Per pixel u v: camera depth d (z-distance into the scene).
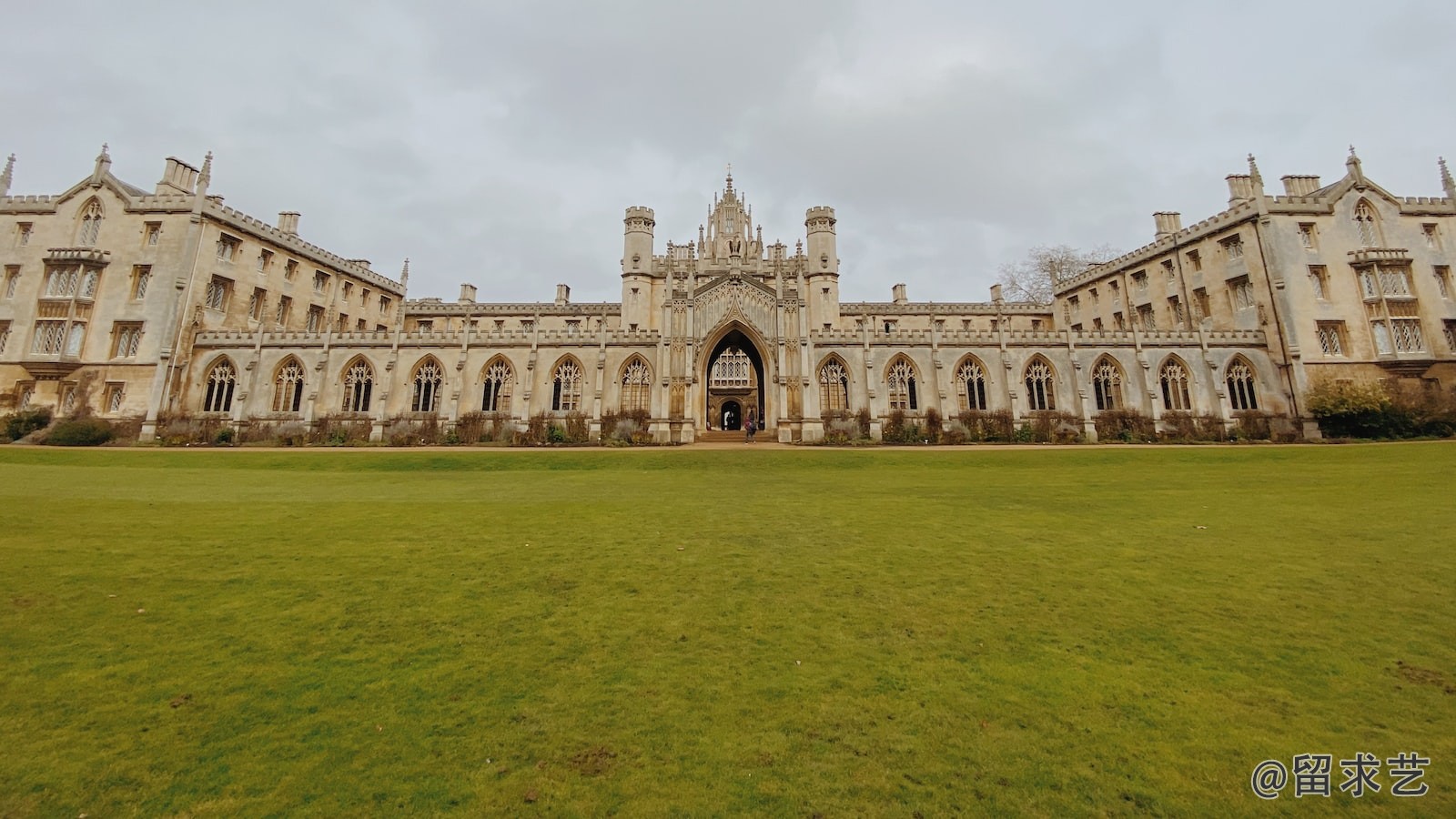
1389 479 19.03
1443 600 7.12
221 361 44.34
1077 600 7.38
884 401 44.41
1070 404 44.16
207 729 4.46
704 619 6.83
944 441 40.91
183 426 40.66
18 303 43.00
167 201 44.59
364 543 10.51
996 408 44.41
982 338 45.50
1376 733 4.34
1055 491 17.88
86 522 12.00
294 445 40.31
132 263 43.66
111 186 45.00
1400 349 42.78
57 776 3.87
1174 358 44.66
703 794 3.79
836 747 4.30
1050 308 67.06
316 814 3.57
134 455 30.88
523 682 5.26
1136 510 14.07
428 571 8.72
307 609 7.07
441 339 45.28
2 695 4.86
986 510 14.29
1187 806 3.63
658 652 5.92
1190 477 21.77
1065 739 4.37
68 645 5.88
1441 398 41.34
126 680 5.19
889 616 6.89
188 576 8.34
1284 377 42.84
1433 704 4.71
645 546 10.39
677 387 42.34
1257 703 4.81
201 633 6.27
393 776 3.95
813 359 45.03
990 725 4.56
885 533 11.45
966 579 8.33
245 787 3.81
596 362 44.94
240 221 47.53
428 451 34.22
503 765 4.09
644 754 4.23
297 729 4.49
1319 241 44.38
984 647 5.98
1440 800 3.64
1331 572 8.32
